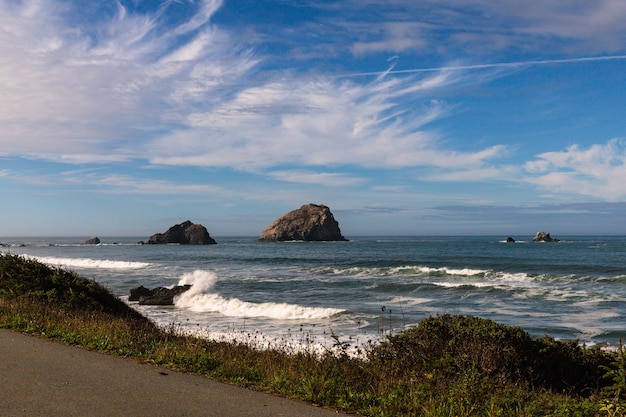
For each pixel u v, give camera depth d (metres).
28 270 14.32
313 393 5.97
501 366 8.17
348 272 45.56
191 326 18.09
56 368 6.68
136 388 5.91
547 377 8.45
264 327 18.28
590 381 8.46
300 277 40.06
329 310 21.09
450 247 109.31
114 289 31.34
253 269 49.69
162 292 24.95
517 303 26.02
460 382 6.77
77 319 10.19
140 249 112.06
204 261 63.44
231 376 6.67
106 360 7.24
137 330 9.95
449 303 26.09
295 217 188.62
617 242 136.25
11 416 4.80
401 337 9.28
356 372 7.30
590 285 34.69
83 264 57.56
